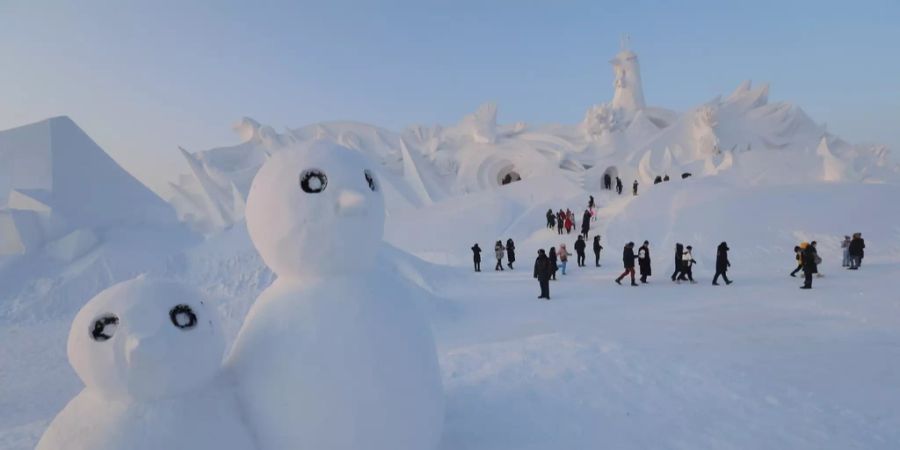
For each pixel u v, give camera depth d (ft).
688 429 15.97
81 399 9.74
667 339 25.62
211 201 107.65
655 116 161.99
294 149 11.92
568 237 74.59
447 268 52.80
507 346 25.12
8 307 39.50
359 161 12.02
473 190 135.13
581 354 23.24
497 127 152.87
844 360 21.30
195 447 9.21
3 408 22.39
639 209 71.72
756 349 23.21
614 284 45.55
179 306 9.81
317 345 10.60
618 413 17.35
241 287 40.27
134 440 8.93
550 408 17.97
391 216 93.61
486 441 15.57
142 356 8.93
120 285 9.96
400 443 10.97
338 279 11.54
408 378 11.23
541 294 40.06
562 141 142.51
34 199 46.88
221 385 10.47
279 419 10.21
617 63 169.68
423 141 155.84
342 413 10.33
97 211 50.65
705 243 59.82
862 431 15.31
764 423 16.08
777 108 147.02
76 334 9.43
